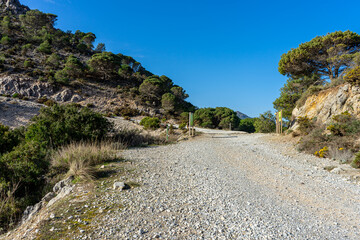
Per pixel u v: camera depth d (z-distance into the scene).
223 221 3.91
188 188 5.83
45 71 57.03
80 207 4.28
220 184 6.38
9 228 4.39
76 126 11.88
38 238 3.21
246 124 59.19
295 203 5.20
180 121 53.47
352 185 6.61
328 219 4.33
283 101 26.89
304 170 8.60
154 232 3.36
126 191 5.29
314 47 21.34
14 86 48.12
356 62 18.23
